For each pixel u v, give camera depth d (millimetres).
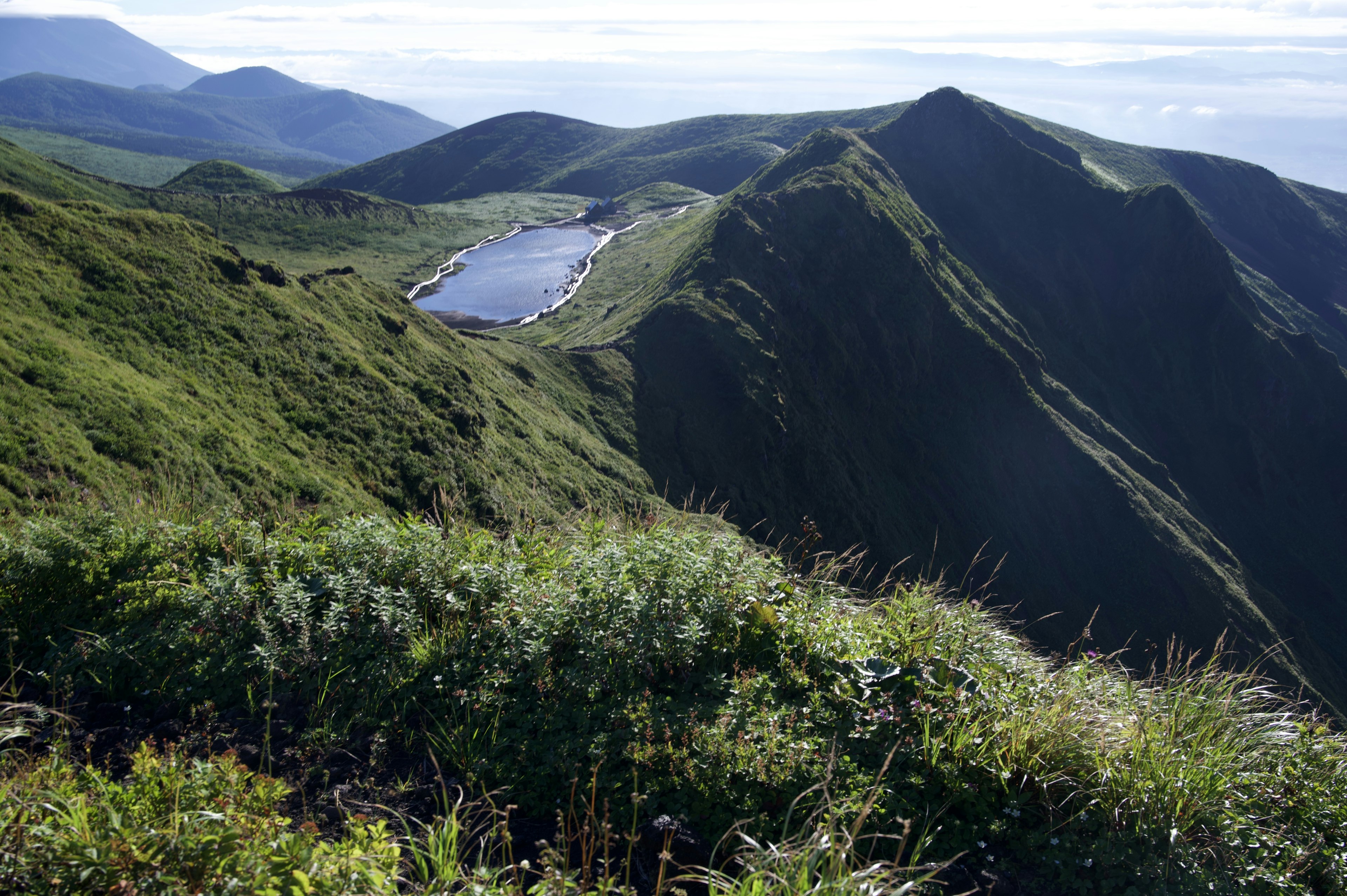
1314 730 5434
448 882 3449
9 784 3615
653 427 54844
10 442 19219
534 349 55312
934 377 81062
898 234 85688
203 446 24141
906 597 6543
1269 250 177875
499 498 31891
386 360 37469
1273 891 4242
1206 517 83438
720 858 4082
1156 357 104750
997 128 117125
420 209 150500
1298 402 101438
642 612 5684
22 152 107625
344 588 6148
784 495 58875
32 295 27484
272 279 37719
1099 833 4480
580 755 4703
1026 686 5582
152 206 112812
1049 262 108812
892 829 4289
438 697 5320
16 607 6129
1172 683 5688
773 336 68062
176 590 6277
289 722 5156
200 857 3096
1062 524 73938
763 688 5434
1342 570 94250
